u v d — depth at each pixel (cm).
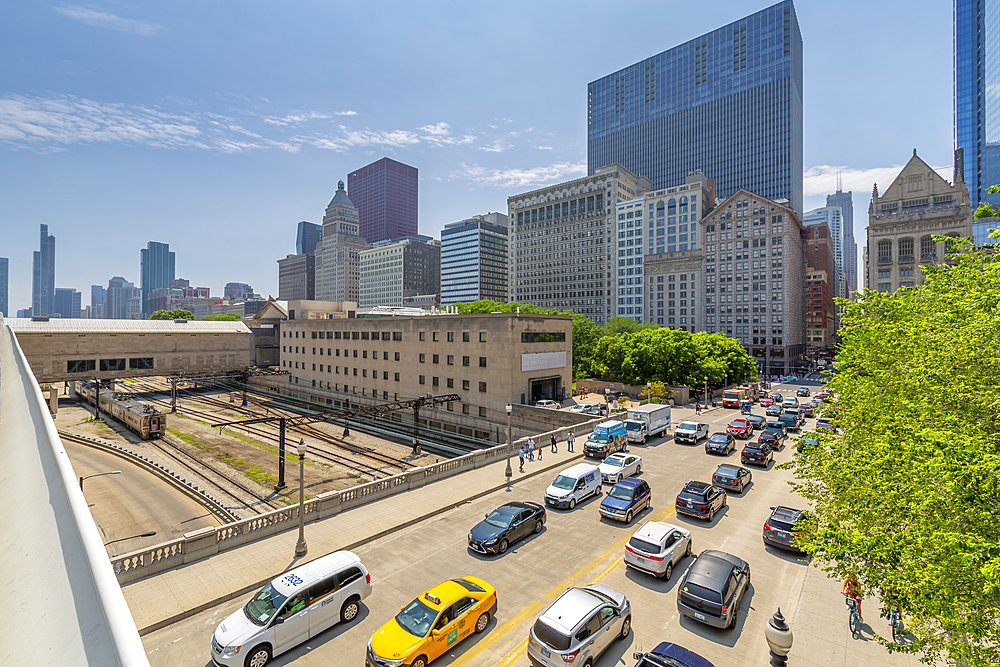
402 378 6612
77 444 5109
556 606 1347
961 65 12400
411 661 1252
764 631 1403
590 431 4275
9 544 811
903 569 1123
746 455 3306
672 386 6775
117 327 8844
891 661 1341
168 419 6412
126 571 1711
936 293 2075
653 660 1139
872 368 2181
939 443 1143
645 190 17638
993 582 872
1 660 536
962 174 12400
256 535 2066
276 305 11212
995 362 1332
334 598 1484
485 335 5456
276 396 9081
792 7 17512
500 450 3438
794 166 17888
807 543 1420
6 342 4572
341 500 2412
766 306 12488
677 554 1831
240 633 1300
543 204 17825
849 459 1630
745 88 18500
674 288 14050
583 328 9825
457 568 1867
